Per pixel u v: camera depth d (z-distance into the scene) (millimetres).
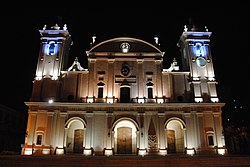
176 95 47906
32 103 44969
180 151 45906
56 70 48062
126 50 50156
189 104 45562
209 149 43531
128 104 45250
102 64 49344
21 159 30312
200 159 30250
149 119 45312
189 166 28141
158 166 28078
